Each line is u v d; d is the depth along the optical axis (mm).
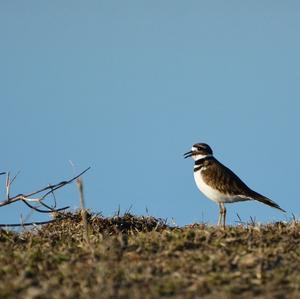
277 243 13273
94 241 13883
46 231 15828
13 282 11039
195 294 10555
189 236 13609
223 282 11070
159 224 17203
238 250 12648
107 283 10945
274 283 11008
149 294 10523
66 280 11125
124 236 14078
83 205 13719
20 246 13930
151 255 12562
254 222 15102
